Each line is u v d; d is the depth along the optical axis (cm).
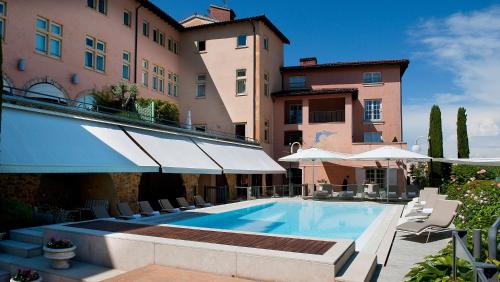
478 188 1883
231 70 4022
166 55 3900
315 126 4169
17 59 2261
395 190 3412
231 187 3238
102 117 2133
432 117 3962
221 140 3297
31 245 1249
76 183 2147
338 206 2853
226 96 4019
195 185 2694
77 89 2688
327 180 4053
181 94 4169
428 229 1586
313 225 2086
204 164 2578
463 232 768
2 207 1465
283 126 4297
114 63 3067
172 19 3847
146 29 3569
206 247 962
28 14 2334
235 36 4034
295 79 4669
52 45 2522
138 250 1056
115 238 1098
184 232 1177
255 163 3381
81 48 2733
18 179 1748
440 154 3866
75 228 1238
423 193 2552
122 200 2041
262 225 2081
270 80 4288
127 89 2806
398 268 1064
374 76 4488
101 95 2691
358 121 4459
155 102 3095
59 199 2053
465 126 3925
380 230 1673
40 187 1948
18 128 1559
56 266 1082
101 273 1041
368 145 3950
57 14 2538
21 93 2280
